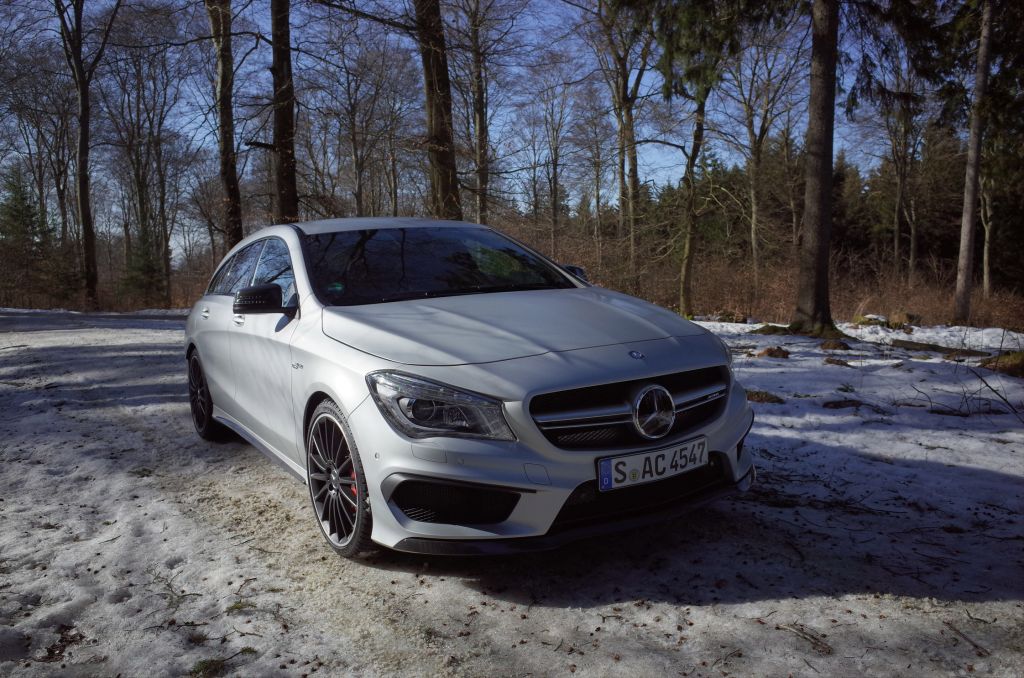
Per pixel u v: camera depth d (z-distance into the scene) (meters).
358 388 2.70
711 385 2.88
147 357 8.23
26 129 45.69
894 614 2.32
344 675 2.10
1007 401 5.09
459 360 2.61
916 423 4.79
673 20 12.13
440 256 3.79
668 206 16.69
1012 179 18.69
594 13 13.48
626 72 18.64
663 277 18.44
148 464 4.35
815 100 10.43
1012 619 2.27
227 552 3.02
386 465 2.56
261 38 11.49
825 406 5.27
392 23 10.54
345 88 13.38
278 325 3.48
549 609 2.44
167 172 43.53
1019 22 15.73
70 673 2.14
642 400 2.58
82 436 4.97
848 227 40.69
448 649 2.22
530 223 16.11
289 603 2.55
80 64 24.23
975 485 3.57
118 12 21.89
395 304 3.24
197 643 2.30
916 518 3.17
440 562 2.83
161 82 38.06
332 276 3.49
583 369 2.57
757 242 18.39
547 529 2.46
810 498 3.45
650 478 2.60
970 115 16.12
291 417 3.33
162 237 43.84
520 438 2.46
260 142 12.24
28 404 6.04
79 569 2.88
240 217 16.19
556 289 3.68
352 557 2.89
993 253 34.44
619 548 2.91
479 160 11.77
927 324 14.23
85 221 24.75
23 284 29.73
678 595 2.50
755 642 2.19
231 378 4.18
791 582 2.57
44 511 3.55
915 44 11.07
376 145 14.32
